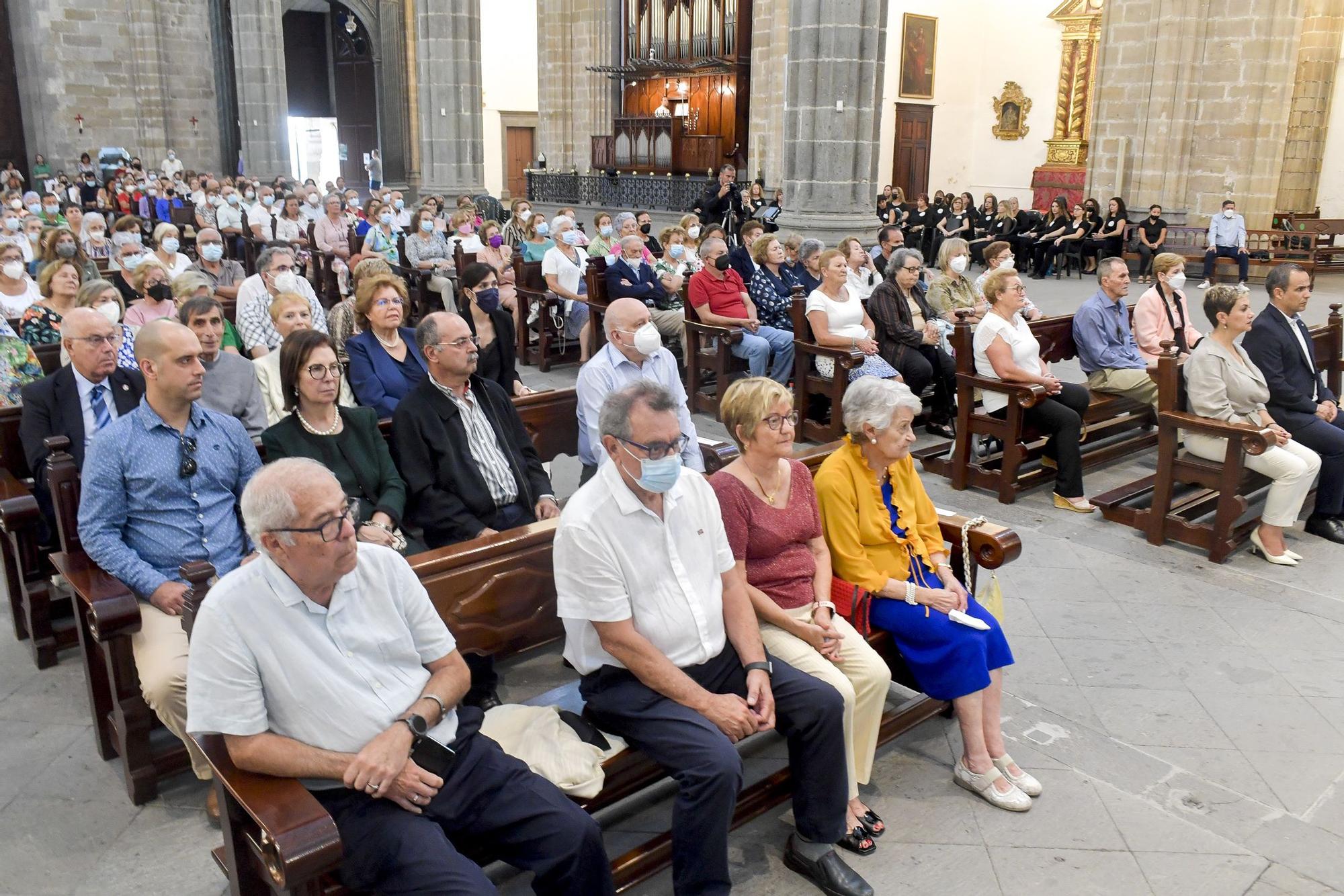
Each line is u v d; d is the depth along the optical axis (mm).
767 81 19297
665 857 3016
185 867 3094
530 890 3010
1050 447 6492
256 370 4945
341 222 13414
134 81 26062
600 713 2996
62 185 22797
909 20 22188
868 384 3480
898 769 3637
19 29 25125
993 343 6207
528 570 3307
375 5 31266
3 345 5066
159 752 3504
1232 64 16188
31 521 3959
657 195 21594
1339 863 3135
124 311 6180
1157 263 7199
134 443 3471
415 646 2691
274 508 2336
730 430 3357
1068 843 3225
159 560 3525
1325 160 19453
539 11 24359
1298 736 3812
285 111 25016
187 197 21141
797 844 3076
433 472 3996
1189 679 4215
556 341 9906
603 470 2969
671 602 2994
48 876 3041
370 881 2453
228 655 2375
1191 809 3391
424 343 3936
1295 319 5828
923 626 3418
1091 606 4879
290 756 2396
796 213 10414
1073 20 21719
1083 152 21938
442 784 2559
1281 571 5293
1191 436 5555
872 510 3574
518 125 33344
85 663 3516
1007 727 3863
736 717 2869
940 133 23594
